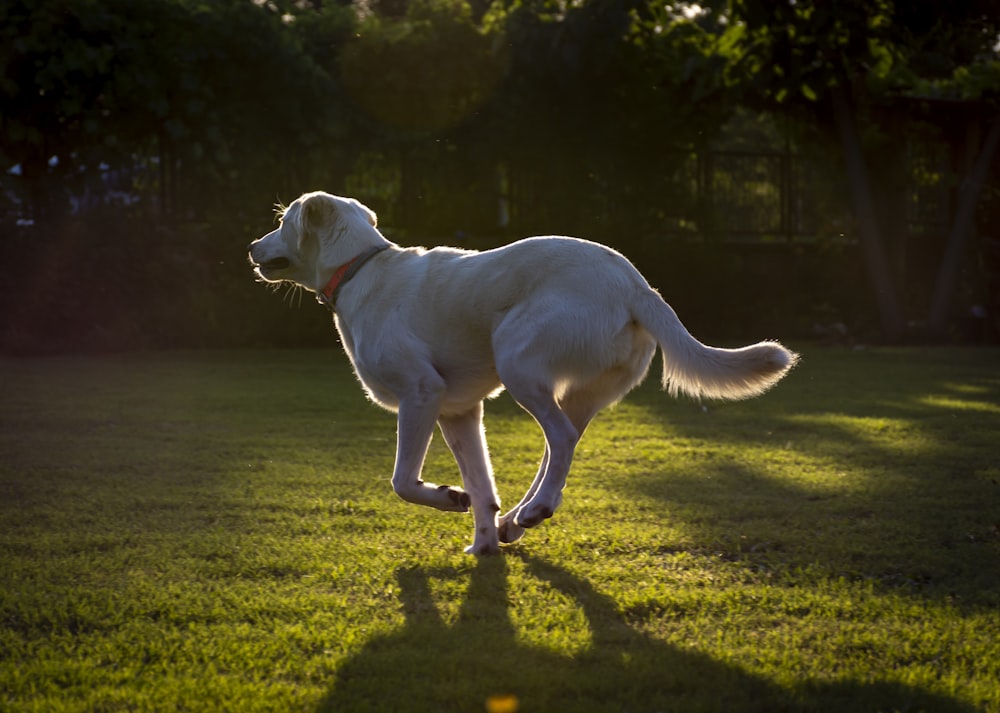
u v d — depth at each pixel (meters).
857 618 3.32
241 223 13.62
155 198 13.43
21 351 12.25
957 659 2.98
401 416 4.04
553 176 15.05
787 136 16.42
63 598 3.44
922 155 17.16
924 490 5.23
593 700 2.69
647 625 3.27
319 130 13.72
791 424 7.51
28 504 4.81
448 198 14.84
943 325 15.49
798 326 16.06
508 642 3.09
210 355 12.38
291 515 4.67
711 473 5.70
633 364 4.03
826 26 13.80
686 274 15.40
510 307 3.92
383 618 3.32
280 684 2.77
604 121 14.98
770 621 3.29
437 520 4.63
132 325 12.95
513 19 14.38
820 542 4.23
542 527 4.50
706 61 14.65
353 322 4.24
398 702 2.67
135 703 2.65
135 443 6.48
